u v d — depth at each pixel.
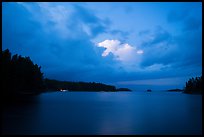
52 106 78.69
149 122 44.97
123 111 66.44
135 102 115.12
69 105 86.62
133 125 41.16
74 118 49.44
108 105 91.56
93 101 122.06
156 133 34.53
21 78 142.88
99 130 36.41
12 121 43.62
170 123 43.81
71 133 33.88
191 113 61.34
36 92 194.38
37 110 63.69
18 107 71.06
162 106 87.75
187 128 38.44
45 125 39.94
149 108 77.56
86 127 38.78
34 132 34.00
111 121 45.91
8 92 122.56
